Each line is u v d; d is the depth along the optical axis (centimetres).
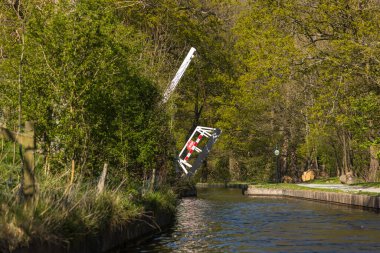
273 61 4012
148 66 2427
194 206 3100
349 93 3894
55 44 1491
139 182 2047
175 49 4409
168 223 2114
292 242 1597
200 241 1617
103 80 1552
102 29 1521
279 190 4178
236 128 6400
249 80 4750
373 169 4797
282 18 4128
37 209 1078
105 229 1318
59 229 1088
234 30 4688
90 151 1589
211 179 7669
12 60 1565
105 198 1401
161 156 2388
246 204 3231
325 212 2581
